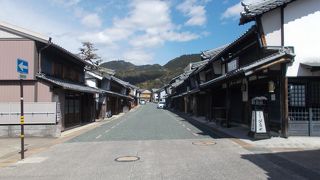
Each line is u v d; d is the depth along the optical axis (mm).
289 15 15039
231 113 24984
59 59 23906
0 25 19109
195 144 14078
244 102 21406
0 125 18344
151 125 25844
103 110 37469
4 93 19359
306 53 14961
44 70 20656
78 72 29922
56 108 18375
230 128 20969
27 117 18312
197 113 38938
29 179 8516
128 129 22453
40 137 18188
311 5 15078
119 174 8773
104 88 41688
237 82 21719
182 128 22484
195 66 38375
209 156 11094
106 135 18734
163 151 12375
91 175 8758
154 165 9812
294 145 12953
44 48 19922
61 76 24484
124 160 10742
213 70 27203
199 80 34594
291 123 14867
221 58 25031
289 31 15008
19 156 12211
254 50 17703
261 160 10203
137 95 119125
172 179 8078
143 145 14125
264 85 17141
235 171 8766
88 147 14086
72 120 25438
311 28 15031
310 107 14961
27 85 19328
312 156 10734
